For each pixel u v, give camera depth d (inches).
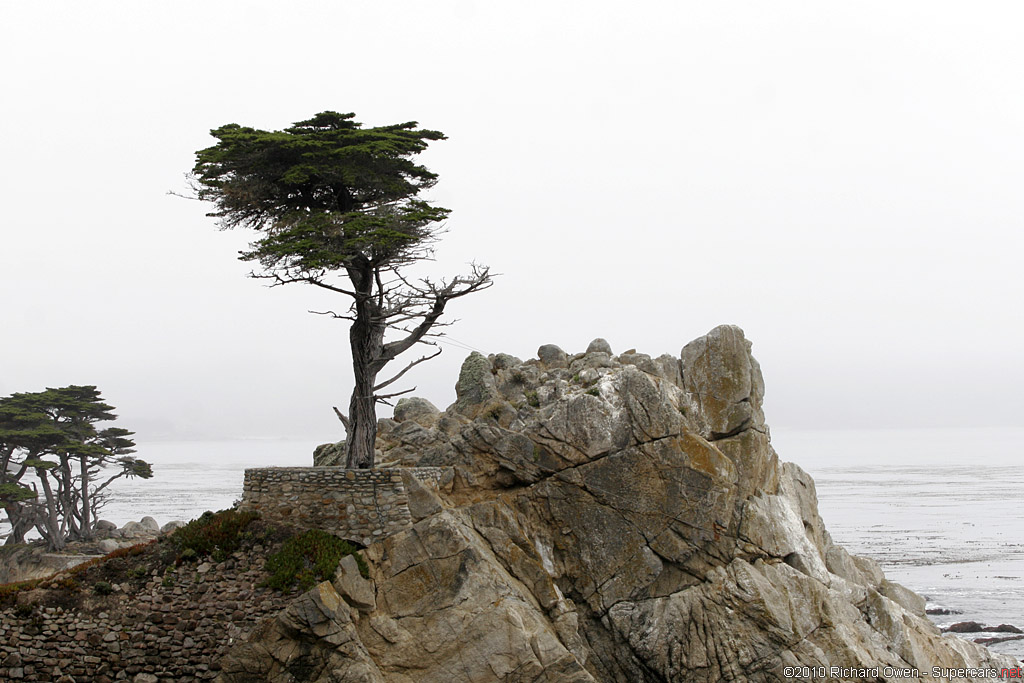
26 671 1424.7
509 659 1450.5
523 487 1731.1
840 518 7219.5
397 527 1517.0
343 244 1609.3
